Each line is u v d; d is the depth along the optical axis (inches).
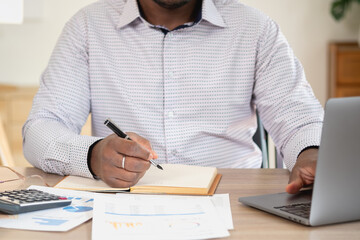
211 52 64.0
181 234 34.8
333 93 164.7
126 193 45.3
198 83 63.2
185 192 44.9
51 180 51.3
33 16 162.7
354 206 37.4
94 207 39.2
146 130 63.4
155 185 45.5
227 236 35.0
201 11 63.4
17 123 143.1
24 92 147.6
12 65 169.0
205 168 52.2
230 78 63.9
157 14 63.8
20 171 55.2
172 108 63.2
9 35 167.3
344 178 36.7
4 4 117.5
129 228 35.5
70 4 165.3
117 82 64.4
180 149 62.9
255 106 68.7
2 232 35.9
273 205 40.6
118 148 45.9
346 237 34.9
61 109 62.6
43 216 38.9
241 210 40.9
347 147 36.4
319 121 56.7
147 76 63.6
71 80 64.4
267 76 63.3
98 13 66.5
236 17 65.2
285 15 170.7
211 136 63.6
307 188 45.9
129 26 64.7
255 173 53.7
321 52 172.7
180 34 63.7
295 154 52.1
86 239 34.8
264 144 70.4
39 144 54.5
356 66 162.6
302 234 35.5
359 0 165.9
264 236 35.1
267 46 64.0
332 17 170.6
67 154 51.9
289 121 58.8
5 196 41.5
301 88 61.7
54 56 66.1
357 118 36.4
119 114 64.8
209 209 39.8
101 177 47.4
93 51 65.2
